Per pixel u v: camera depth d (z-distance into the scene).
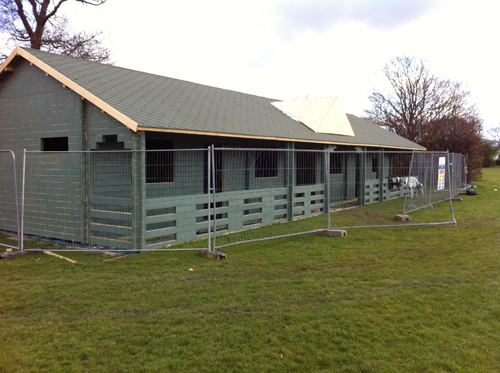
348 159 16.62
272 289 5.48
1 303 5.00
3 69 9.67
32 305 4.94
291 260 7.13
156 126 7.68
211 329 4.21
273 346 3.83
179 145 9.89
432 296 5.13
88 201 8.52
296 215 12.48
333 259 7.19
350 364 3.50
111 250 7.58
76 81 8.59
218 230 9.62
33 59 9.04
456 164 18.64
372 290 5.41
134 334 4.11
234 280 5.91
